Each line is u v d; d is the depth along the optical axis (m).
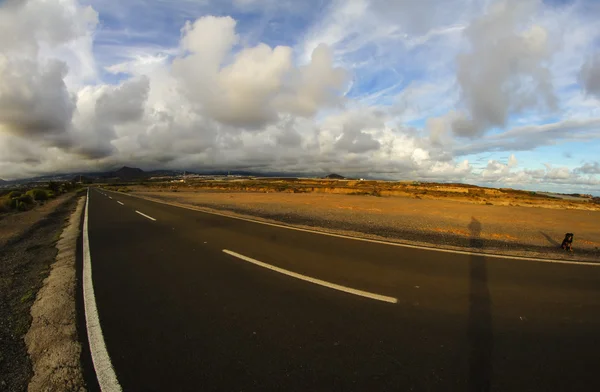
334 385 2.60
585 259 7.32
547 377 2.75
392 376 2.72
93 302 4.41
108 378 2.71
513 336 3.48
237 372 2.78
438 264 6.39
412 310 4.11
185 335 3.44
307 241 8.65
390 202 26.41
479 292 4.84
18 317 4.09
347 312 4.03
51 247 8.66
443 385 2.61
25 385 2.69
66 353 3.10
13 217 15.93
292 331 3.52
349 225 11.79
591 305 4.43
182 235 9.66
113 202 25.50
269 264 6.30
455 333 3.52
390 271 5.85
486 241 9.22
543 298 4.65
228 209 18.08
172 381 2.65
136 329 3.59
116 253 7.46
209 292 4.75
